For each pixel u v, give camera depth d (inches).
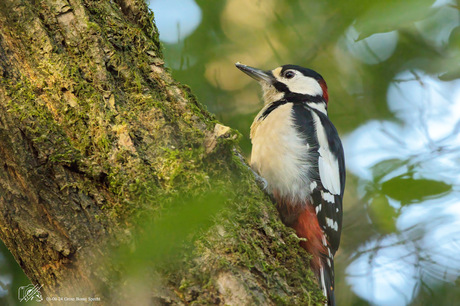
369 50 455.5
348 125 476.1
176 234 141.9
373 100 474.6
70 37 208.1
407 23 306.8
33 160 181.3
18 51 201.6
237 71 460.4
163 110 203.8
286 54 463.5
